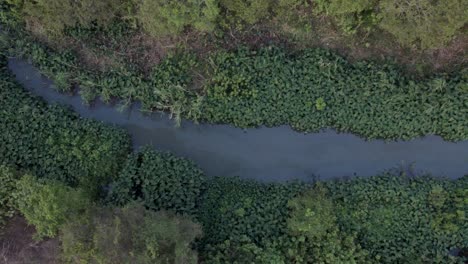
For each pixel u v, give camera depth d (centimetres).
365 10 1698
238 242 1694
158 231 1480
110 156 1783
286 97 1770
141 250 1449
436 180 1755
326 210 1664
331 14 1725
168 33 1722
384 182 1742
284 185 1778
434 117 1753
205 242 1708
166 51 1817
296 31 1766
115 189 1734
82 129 1811
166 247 1485
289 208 1730
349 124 1788
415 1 1527
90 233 1500
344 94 1750
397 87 1738
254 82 1775
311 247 1680
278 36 1791
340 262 1645
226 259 1667
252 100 1784
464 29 1709
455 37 1728
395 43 1750
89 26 1797
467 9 1523
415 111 1745
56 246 1698
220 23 1767
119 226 1464
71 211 1579
